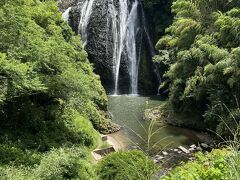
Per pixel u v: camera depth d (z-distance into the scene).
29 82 11.68
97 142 15.91
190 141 17.11
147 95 30.14
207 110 18.09
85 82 15.70
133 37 32.31
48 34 17.25
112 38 31.31
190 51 19.98
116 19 31.72
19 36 12.62
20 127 14.06
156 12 32.03
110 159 10.70
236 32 17.77
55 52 14.02
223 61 16.73
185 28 21.97
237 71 16.11
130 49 32.03
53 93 14.82
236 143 4.65
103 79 31.41
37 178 9.88
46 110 15.66
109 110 23.47
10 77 11.35
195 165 6.41
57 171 10.28
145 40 32.50
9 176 9.59
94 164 12.59
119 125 20.08
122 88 31.22
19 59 12.67
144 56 32.06
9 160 11.06
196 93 18.53
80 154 12.91
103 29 31.25
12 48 12.28
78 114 17.09
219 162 4.65
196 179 4.52
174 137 17.78
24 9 13.52
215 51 17.78
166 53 27.67
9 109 14.09
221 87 17.69
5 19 12.07
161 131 18.88
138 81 31.44
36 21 17.00
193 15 22.86
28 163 11.04
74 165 10.88
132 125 20.06
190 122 19.56
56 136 13.95
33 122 14.30
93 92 17.08
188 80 19.50
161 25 31.34
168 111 21.66
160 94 30.33
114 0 32.00
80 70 18.27
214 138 17.33
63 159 10.83
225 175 4.25
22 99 14.56
